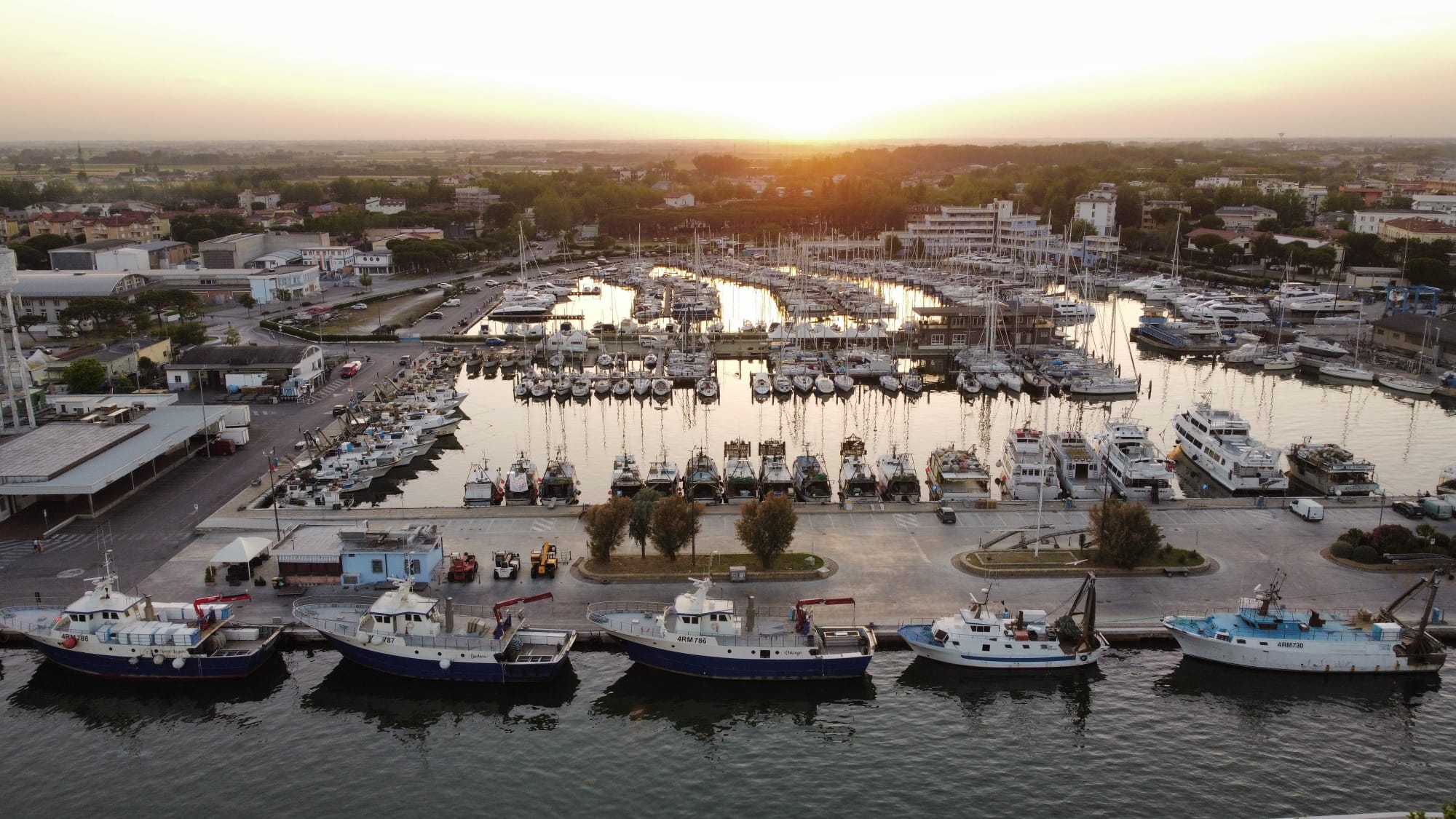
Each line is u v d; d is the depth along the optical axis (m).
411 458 141.50
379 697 78.56
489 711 77.00
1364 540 98.56
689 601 81.00
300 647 85.06
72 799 65.88
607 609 85.69
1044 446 119.19
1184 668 81.06
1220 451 130.38
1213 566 96.06
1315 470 128.25
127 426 127.88
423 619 79.94
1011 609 87.12
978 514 110.56
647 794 66.44
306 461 130.00
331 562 91.38
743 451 135.75
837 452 148.00
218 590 90.75
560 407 178.62
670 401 183.12
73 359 173.62
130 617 81.75
